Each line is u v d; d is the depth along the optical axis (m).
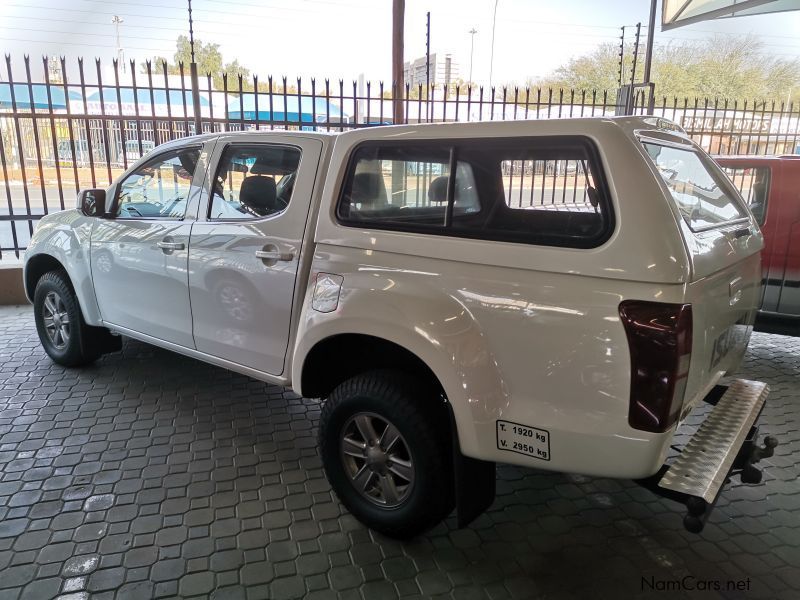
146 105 10.66
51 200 13.61
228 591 2.38
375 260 2.56
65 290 4.56
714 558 2.63
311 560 2.57
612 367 1.96
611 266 1.94
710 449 2.32
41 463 3.33
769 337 5.93
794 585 2.46
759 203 4.72
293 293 2.99
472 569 2.54
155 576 2.45
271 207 3.15
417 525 2.56
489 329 2.20
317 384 2.97
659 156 2.29
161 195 3.83
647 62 8.62
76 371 4.74
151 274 3.80
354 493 2.76
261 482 3.19
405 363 2.73
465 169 2.44
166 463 3.36
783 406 4.23
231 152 3.39
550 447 2.11
